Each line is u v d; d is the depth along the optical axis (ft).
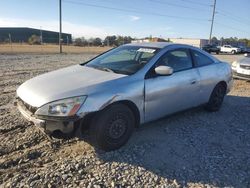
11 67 43.09
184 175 11.70
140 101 13.89
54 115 11.64
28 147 13.51
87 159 12.58
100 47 167.94
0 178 10.91
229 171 12.19
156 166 12.29
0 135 14.62
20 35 315.99
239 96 26.30
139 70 14.29
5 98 22.09
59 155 12.89
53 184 10.61
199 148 14.28
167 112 15.79
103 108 12.43
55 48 131.44
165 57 15.67
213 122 18.24
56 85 12.78
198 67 17.84
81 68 15.70
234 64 35.40
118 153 13.24
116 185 10.75
